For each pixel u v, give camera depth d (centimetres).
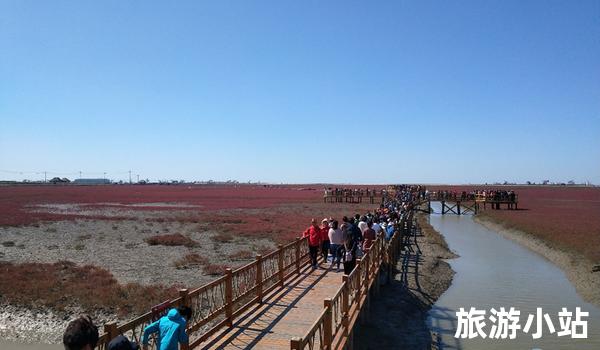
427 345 1363
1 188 13188
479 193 6831
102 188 15588
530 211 6166
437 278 2241
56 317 1445
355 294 1210
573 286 2142
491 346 1366
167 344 653
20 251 2623
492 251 3198
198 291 880
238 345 909
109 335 611
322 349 760
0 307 1497
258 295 1224
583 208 6825
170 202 7794
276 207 6575
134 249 2761
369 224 1841
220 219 4656
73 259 2398
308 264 1786
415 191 7275
